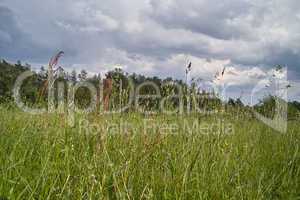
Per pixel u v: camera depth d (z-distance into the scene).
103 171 3.27
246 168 4.55
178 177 3.61
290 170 4.87
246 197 3.73
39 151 3.81
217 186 3.76
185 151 4.37
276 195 4.26
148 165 3.92
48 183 3.08
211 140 5.10
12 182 2.87
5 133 4.27
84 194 2.94
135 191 3.26
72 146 3.74
